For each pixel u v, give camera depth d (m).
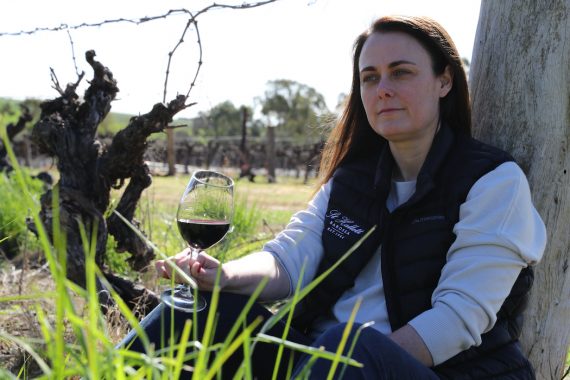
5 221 5.28
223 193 2.20
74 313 1.05
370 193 2.22
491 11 2.54
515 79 2.46
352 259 2.18
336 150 2.49
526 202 1.96
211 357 2.03
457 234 1.95
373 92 2.18
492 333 1.96
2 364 2.64
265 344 2.13
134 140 3.04
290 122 50.84
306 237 2.36
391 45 2.13
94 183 3.16
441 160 2.06
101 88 3.23
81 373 1.10
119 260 4.36
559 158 2.39
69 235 3.07
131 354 1.09
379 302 2.11
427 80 2.14
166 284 3.68
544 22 2.38
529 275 2.05
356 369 1.56
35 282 3.93
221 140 27.53
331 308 2.24
